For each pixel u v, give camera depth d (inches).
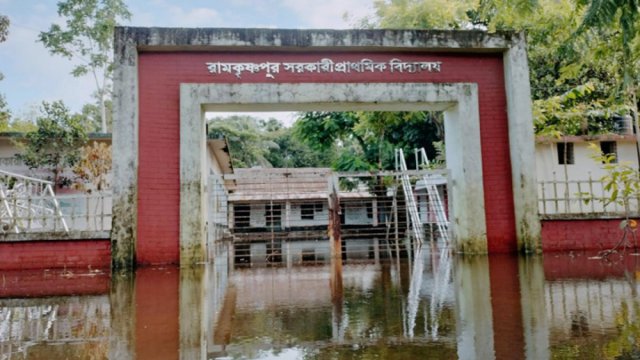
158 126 365.1
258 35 367.9
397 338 126.5
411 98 380.8
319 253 480.1
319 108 394.6
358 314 160.2
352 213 1086.4
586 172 548.4
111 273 315.3
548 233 383.9
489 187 386.9
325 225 1091.3
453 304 173.3
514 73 386.9
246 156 1606.8
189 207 357.4
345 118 986.7
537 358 104.7
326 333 134.3
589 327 131.0
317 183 1066.7
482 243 377.4
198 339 131.7
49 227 445.4
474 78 394.3
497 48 389.4
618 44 355.6
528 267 281.6
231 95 367.2
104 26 991.0
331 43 372.2
